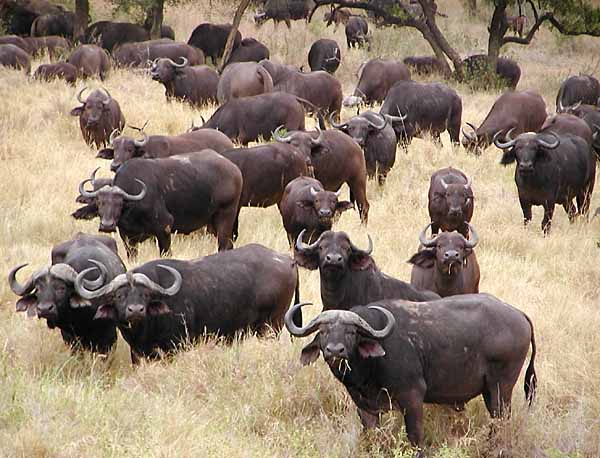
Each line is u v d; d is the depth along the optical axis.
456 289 39.69
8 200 54.44
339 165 58.03
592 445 31.94
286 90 87.94
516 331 30.80
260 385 32.84
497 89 117.25
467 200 52.34
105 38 123.12
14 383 30.81
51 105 76.69
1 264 43.38
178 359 34.19
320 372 33.16
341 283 35.81
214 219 50.09
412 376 29.84
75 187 58.00
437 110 80.00
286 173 54.34
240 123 68.38
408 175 69.12
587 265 53.06
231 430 30.52
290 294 37.75
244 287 36.56
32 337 35.62
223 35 126.25
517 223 61.06
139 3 122.50
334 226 55.75
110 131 70.00
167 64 87.12
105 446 27.92
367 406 30.48
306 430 31.03
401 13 120.81
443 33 145.00
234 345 34.97
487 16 160.38
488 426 31.38
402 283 36.59
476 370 30.61
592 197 70.56
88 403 30.30
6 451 27.02
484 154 78.00
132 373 34.53
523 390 34.53
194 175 48.34
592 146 70.25
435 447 31.27
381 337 28.89
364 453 30.38
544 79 130.00
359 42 133.62
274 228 54.31
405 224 57.16
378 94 99.81
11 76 87.81
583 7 117.75
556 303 44.97
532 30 119.50
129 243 47.75
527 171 58.97
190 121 76.94
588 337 40.97
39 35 126.31
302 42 138.88
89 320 34.84
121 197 45.66
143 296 32.94
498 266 50.56
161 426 29.31
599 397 35.03
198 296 35.47
